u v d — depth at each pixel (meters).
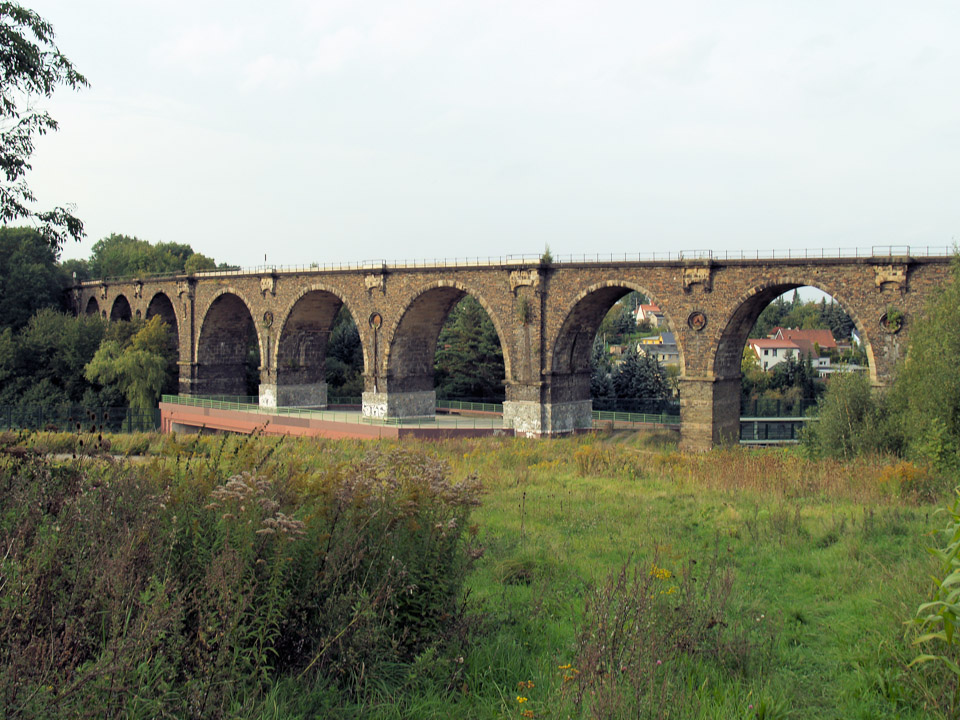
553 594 11.80
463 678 8.66
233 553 7.94
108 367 74.69
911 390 30.09
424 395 62.12
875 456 29.44
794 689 8.57
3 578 7.61
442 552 9.48
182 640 7.37
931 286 36.44
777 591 12.29
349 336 93.12
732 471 24.98
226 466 11.20
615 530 16.88
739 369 45.81
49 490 10.38
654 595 9.73
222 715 6.85
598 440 49.25
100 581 7.54
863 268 38.44
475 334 83.25
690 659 9.05
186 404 72.50
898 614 9.91
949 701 7.89
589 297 49.22
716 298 43.59
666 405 72.69
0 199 21.77
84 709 6.46
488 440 45.62
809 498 20.64
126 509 9.40
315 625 8.52
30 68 20.81
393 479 10.09
